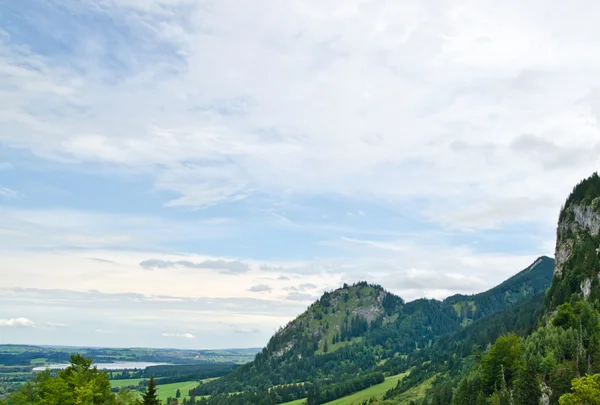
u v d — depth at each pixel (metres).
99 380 106.00
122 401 111.69
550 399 127.31
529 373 136.25
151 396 109.31
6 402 101.94
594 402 88.94
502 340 161.25
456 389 194.38
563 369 132.50
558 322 173.62
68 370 106.12
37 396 100.38
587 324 160.62
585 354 137.62
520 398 133.25
